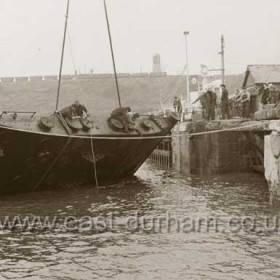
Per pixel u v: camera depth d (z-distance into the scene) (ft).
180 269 33.81
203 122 83.30
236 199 59.00
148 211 53.98
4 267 35.45
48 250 39.42
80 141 65.36
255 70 108.78
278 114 63.46
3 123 59.67
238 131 81.00
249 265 34.04
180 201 59.57
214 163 81.66
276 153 52.54
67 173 69.31
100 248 39.65
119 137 69.62
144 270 33.96
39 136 61.00
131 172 81.71
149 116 78.74
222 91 85.87
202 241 40.60
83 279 32.60
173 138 101.81
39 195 65.51
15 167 62.44
